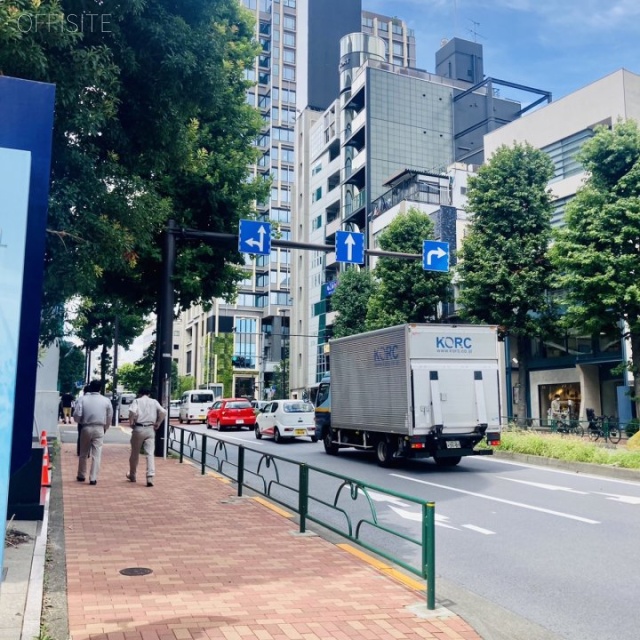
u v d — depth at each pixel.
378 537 7.71
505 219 25.22
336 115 55.38
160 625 4.28
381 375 14.93
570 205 21.06
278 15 90.25
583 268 20.42
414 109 49.69
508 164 25.17
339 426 17.08
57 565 5.80
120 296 18.12
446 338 14.07
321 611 4.69
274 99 88.19
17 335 3.72
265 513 8.80
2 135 4.84
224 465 15.08
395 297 29.39
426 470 14.09
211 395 40.28
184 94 9.58
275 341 82.12
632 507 9.45
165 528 7.63
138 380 45.78
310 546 6.87
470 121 51.47
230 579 5.47
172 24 9.05
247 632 4.20
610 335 21.53
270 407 24.02
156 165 10.02
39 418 19.31
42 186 4.89
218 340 74.94
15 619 4.14
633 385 23.34
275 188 86.44
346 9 74.44
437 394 13.73
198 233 16.33
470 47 60.38
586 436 21.56
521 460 15.59
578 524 8.35
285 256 84.69
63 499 9.55
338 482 12.38
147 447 11.31
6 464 3.66
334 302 37.94
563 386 29.36
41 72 7.03
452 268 27.53
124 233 8.80
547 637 4.58
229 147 17.48
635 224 19.62
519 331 24.81
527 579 5.99
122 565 5.85
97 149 8.82
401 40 97.38
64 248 8.02
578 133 29.05
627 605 5.25
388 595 5.14
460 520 8.67
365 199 47.25
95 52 7.72
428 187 39.28
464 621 4.58
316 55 71.88
